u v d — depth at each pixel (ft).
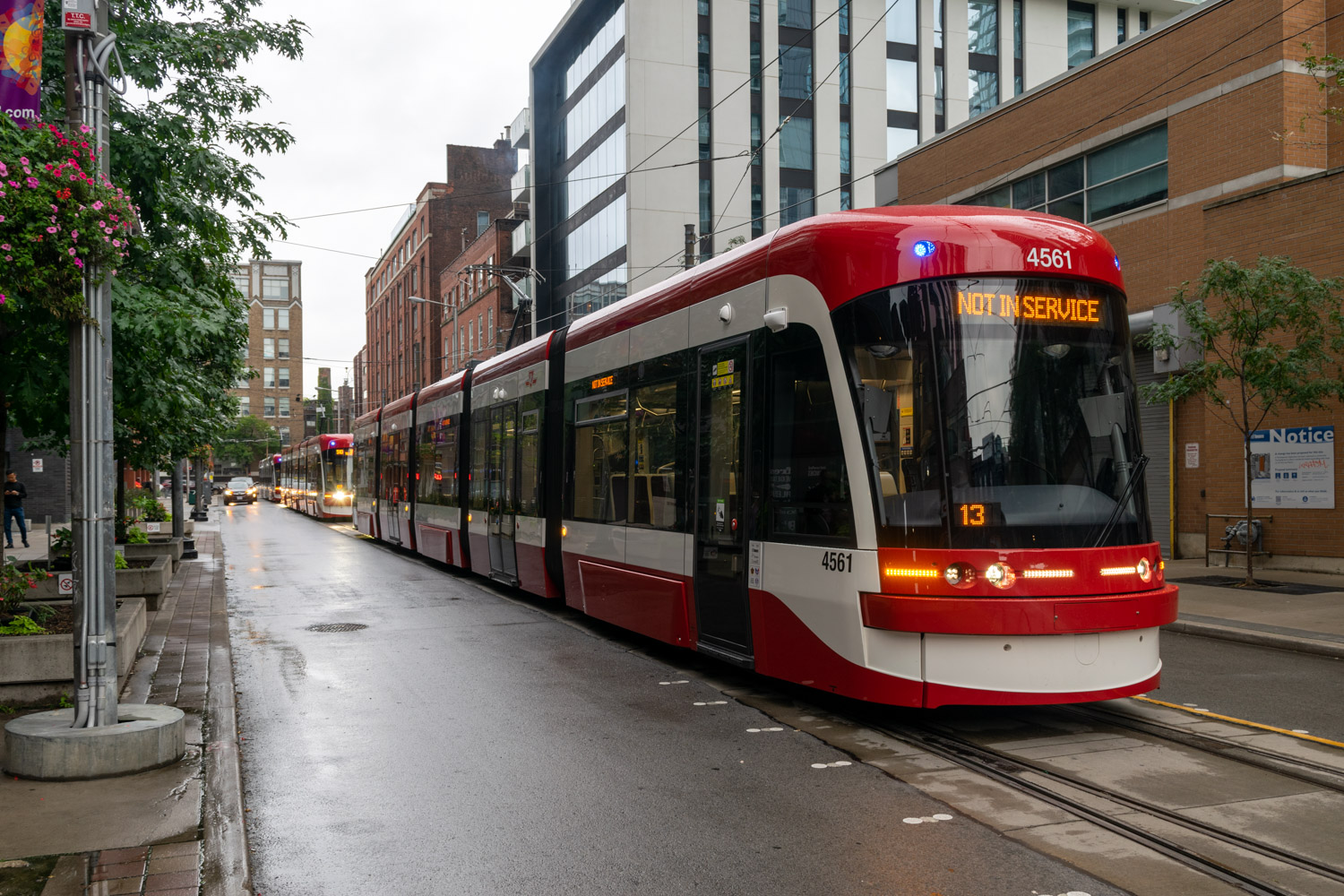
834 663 23.94
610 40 142.51
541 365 45.65
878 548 22.70
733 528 28.32
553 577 44.42
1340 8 55.72
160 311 29.35
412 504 73.82
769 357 26.78
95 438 20.52
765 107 139.54
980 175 76.74
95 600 20.48
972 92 150.61
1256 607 41.11
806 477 25.08
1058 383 23.16
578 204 156.46
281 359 363.76
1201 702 26.32
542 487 44.88
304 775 20.85
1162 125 62.59
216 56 34.71
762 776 20.42
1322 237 50.93
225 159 34.63
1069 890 14.56
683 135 136.15
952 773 20.42
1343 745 21.95
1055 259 23.61
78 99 21.57
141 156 31.76
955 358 22.67
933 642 22.09
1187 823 17.15
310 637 38.47
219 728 23.77
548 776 20.62
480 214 241.96
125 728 20.07
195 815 17.33
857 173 143.54
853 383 23.59
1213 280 46.32
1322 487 51.78
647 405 34.27
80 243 20.62
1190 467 60.59
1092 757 21.31
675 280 33.37
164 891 14.08
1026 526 22.18
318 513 145.28
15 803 18.02
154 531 102.99
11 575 28.66
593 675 31.17
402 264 275.18
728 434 28.84
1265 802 18.30
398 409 81.41
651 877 15.29
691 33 136.98
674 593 31.76
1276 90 55.47
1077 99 68.18
